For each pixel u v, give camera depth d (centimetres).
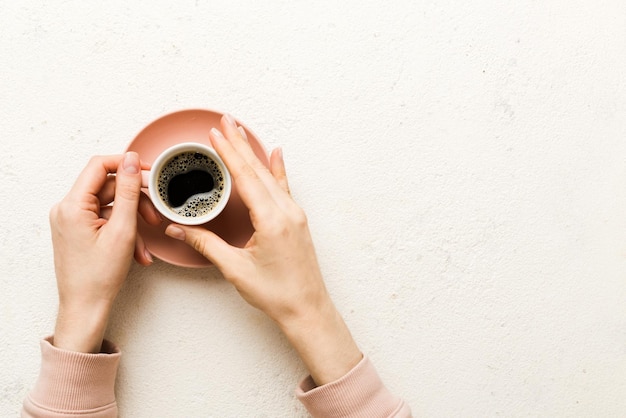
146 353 71
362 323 73
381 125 73
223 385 71
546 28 76
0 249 70
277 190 66
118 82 71
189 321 71
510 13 76
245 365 71
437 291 74
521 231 75
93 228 65
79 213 65
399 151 74
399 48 74
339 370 66
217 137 64
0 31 71
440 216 74
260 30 72
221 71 72
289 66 73
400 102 74
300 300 66
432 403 73
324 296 67
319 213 73
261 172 66
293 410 72
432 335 74
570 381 75
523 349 75
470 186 74
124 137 71
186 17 72
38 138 71
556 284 75
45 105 71
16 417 70
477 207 74
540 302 75
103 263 65
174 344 71
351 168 73
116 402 70
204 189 65
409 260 73
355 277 73
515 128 75
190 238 65
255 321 72
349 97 73
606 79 77
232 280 65
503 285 75
